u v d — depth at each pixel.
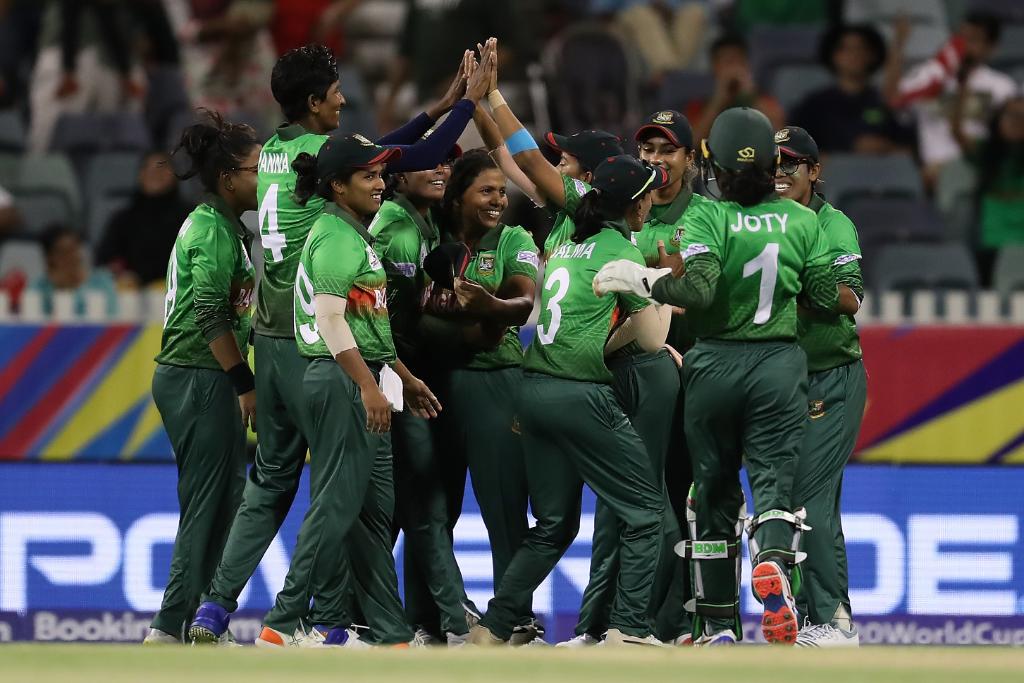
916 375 33.50
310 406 24.05
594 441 24.52
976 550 32.84
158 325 33.53
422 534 26.08
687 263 23.27
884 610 32.69
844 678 17.84
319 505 24.03
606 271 23.55
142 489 32.75
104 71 48.41
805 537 25.45
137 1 48.84
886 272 42.06
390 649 22.06
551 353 24.62
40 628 32.59
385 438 24.92
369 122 47.69
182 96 48.91
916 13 52.03
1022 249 43.34
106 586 32.66
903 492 32.84
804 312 25.56
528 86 44.44
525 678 17.83
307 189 24.39
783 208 23.70
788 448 23.56
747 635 31.56
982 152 45.75
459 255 24.95
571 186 25.38
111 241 41.47
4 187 45.19
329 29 49.88
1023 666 19.06
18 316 35.53
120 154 46.19
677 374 25.97
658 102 48.38
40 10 50.03
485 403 26.00
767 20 52.22
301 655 20.41
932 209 44.53
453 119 25.20
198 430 25.72
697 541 24.62
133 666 18.78
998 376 33.53
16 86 49.31
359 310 24.03
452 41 44.78
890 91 49.16
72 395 33.38
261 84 48.50
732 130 23.61
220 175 25.45
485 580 32.19
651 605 26.28
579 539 32.19
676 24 51.53
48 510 32.72
